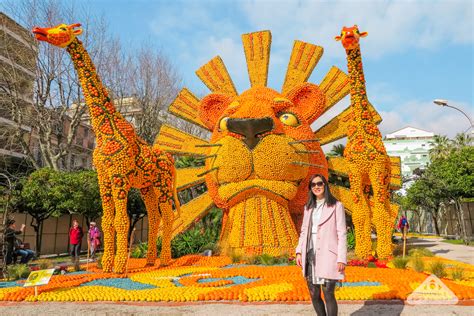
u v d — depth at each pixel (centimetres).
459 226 2358
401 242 1862
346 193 1261
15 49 1975
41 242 1728
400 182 1268
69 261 1356
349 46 1022
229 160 1114
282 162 1091
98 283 714
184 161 1716
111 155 848
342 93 1342
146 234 2525
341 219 386
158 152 972
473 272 757
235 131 1116
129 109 2298
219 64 1452
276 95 1231
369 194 1123
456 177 2217
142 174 920
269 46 1408
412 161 5575
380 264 857
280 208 1120
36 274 605
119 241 833
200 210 1309
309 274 388
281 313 452
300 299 514
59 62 1864
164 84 2289
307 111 1238
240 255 1028
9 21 1948
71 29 852
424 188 2708
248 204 1127
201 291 582
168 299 537
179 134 1423
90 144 2911
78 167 2378
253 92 1229
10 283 760
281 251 1071
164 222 972
